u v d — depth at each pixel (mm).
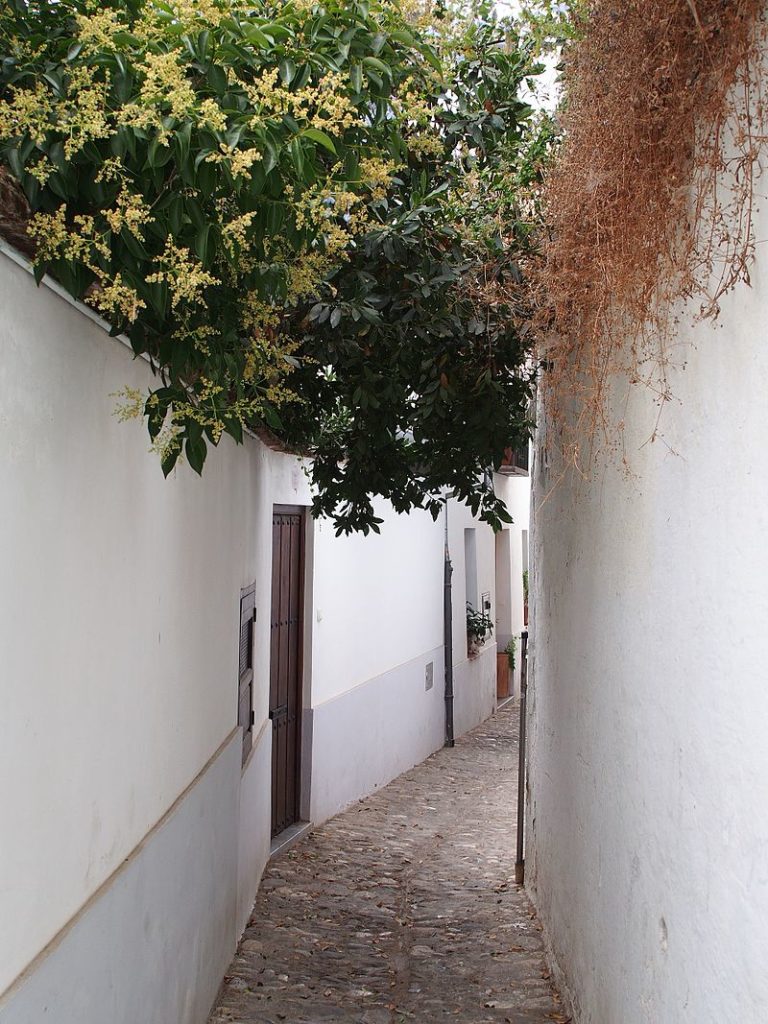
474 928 6703
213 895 5180
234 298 3172
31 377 2598
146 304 2996
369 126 3209
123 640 3482
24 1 2674
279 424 3338
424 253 5086
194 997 4645
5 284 2432
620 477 4086
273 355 3631
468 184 5281
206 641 5078
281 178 2826
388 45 3197
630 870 3857
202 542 4938
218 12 2656
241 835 6367
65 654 2865
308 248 3307
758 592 2473
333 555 9805
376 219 5000
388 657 11898
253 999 5332
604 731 4422
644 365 3627
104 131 2523
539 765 6820
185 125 2549
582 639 5023
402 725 12453
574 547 5262
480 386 5941
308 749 9094
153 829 3934
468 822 10148
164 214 2744
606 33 3471
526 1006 5348
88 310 2986
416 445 6949
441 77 3510
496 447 6363
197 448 3119
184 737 4539
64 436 2857
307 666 9117
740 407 2605
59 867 2814
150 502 3852
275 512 8352
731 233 2682
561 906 5617
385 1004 5355
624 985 3930
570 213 3943
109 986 3225
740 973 2566
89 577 3098
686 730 3090
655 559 3498
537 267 5027
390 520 11945
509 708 18719
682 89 2961
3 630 2406
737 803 2609
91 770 3115
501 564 19484
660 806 3400
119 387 3412
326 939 6430
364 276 4996
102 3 2771
